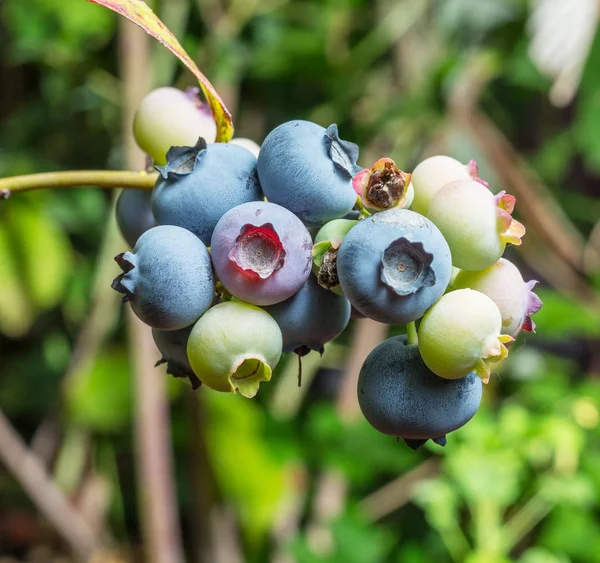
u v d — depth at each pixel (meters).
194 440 0.54
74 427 0.57
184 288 0.20
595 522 0.49
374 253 0.20
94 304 0.56
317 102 0.66
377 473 0.58
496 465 0.44
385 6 0.67
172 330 0.21
